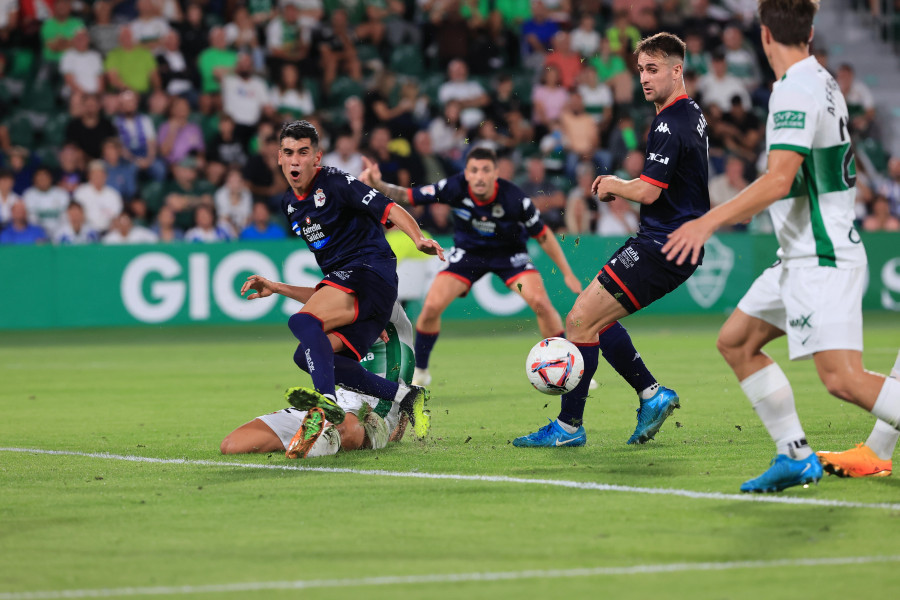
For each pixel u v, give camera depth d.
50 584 11.20
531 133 65.00
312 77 64.25
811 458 15.20
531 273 30.38
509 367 37.50
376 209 19.34
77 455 19.61
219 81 62.03
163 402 28.48
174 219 56.75
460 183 29.66
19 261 52.28
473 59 67.06
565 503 14.88
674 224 19.42
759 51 74.38
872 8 81.31
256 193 58.00
